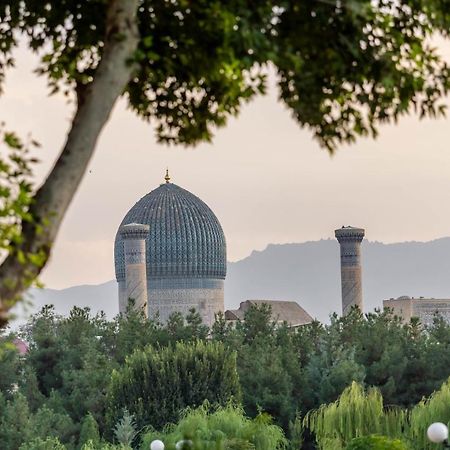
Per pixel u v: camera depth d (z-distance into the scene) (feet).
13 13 190.29
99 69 162.50
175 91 188.44
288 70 180.75
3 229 153.38
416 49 182.19
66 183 158.81
